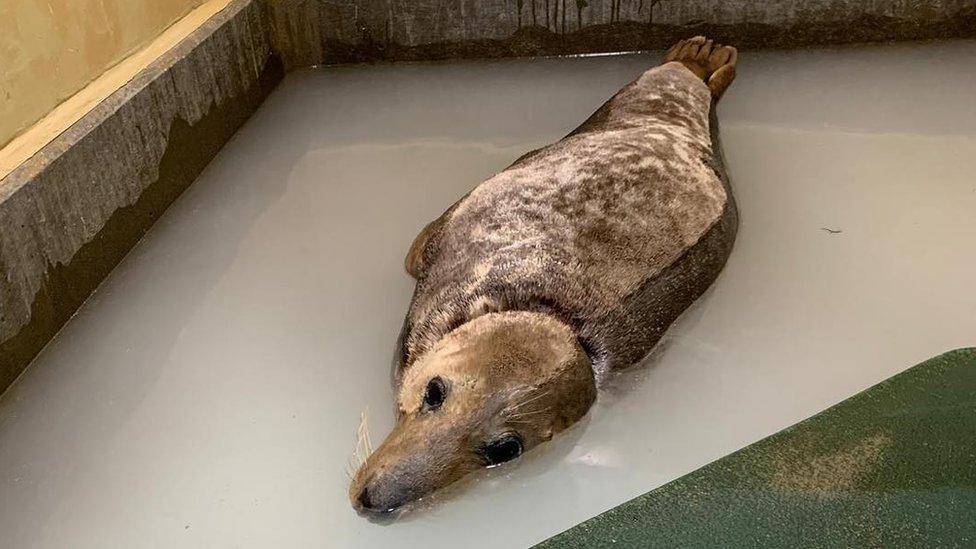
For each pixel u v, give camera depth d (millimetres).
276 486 965
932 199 1400
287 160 1569
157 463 998
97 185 1239
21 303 1104
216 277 1287
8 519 938
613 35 1851
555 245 1079
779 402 1054
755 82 1757
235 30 1621
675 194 1188
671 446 997
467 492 930
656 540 762
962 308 1192
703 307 1201
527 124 1648
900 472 798
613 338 1050
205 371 1122
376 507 865
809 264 1275
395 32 1837
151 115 1363
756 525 761
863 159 1503
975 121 1593
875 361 1110
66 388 1103
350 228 1380
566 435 980
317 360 1135
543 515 919
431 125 1659
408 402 963
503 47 1865
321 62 1884
